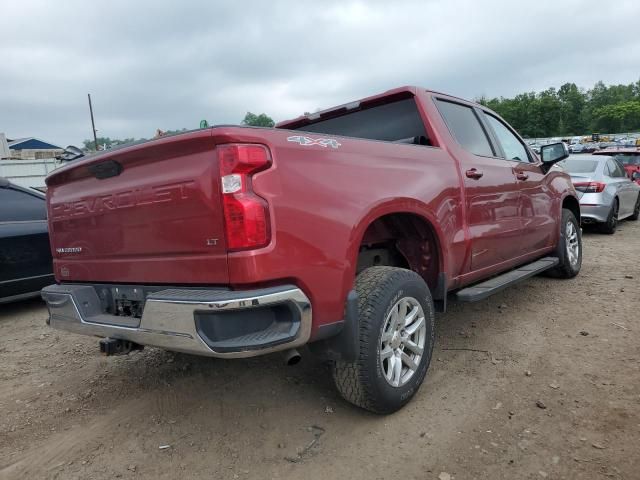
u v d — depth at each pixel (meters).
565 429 2.73
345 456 2.59
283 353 2.50
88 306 2.96
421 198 3.15
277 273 2.28
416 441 2.69
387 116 3.90
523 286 5.70
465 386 3.29
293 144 2.44
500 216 4.18
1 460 2.72
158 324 2.37
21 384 3.70
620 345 3.85
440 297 3.44
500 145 4.58
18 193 5.82
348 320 2.58
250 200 2.22
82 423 3.09
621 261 6.90
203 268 2.35
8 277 5.51
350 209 2.62
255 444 2.76
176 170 2.42
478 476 2.38
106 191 2.79
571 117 113.00
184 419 3.07
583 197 9.07
